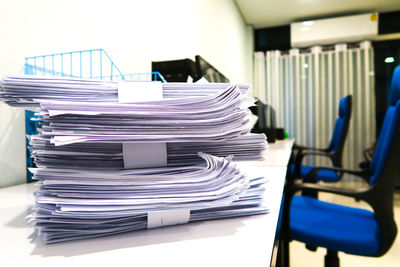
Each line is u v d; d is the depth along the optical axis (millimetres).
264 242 292
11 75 295
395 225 774
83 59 889
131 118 318
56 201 279
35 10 713
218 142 383
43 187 294
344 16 3557
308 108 3881
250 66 3898
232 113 368
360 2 3150
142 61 1236
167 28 1479
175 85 372
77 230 293
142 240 300
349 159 3658
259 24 3879
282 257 863
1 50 625
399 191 2977
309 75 3848
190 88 378
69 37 831
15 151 639
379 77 3658
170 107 336
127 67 1127
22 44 676
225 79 1446
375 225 862
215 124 356
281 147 1600
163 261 253
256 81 4070
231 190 342
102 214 290
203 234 315
